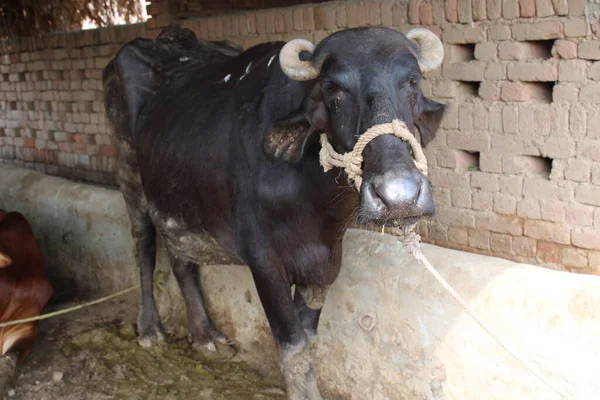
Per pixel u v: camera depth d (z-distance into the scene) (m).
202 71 4.30
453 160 4.74
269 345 4.62
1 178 6.93
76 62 7.66
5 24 8.76
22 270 4.73
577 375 2.94
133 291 5.75
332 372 4.07
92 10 8.69
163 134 4.04
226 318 4.87
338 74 2.62
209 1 6.60
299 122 2.92
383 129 2.48
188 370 4.66
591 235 4.15
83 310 5.65
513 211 4.49
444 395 3.50
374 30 2.75
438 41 2.85
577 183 4.17
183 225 3.92
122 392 4.41
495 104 4.47
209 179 3.56
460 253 3.61
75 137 7.95
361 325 3.86
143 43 4.73
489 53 4.45
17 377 4.61
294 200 3.18
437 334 3.48
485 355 3.28
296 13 5.35
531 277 3.22
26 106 8.59
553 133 4.23
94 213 5.93
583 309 2.97
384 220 2.44
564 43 4.10
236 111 3.51
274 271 3.36
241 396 4.30
